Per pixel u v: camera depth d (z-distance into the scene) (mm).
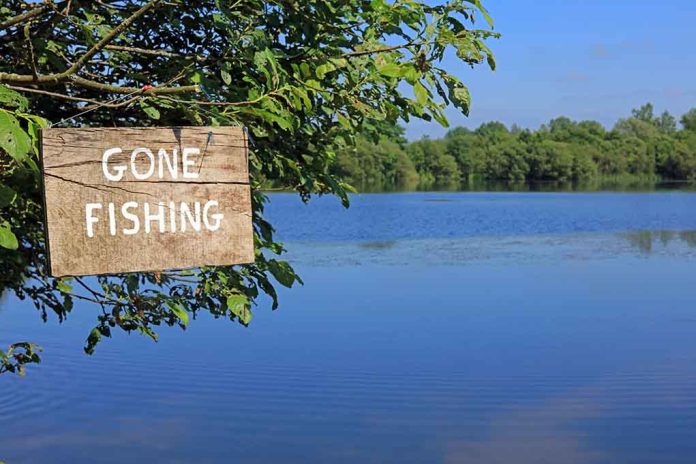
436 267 22469
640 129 118812
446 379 10922
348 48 3391
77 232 2426
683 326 14531
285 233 33562
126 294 4230
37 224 3861
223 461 8391
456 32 3104
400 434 9148
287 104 3312
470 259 24469
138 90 2924
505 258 24656
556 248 27766
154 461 8352
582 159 105000
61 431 9062
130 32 3623
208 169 2553
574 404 9945
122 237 2471
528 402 10055
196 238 2547
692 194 72438
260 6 3271
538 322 14883
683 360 11953
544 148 104562
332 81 3400
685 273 21172
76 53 3750
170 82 3068
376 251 26641
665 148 109375
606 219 41375
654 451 8648
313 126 3787
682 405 9906
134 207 2480
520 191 80438
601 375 11289
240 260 2590
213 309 3836
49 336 13203
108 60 3760
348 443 8828
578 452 8500
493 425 9445
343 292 18031
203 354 12156
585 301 17062
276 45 3455
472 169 105375
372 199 63781
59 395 10125
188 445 8602
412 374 11180
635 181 107250
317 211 48625
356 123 3678
